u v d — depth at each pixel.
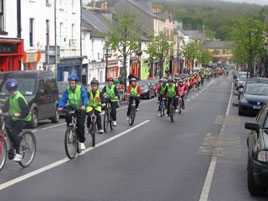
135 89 18.55
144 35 79.31
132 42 43.44
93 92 13.30
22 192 7.63
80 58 45.94
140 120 20.89
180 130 17.27
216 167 10.22
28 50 33.03
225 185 8.48
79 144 11.51
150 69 82.75
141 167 10.02
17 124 9.38
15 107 9.36
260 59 67.19
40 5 35.38
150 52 67.19
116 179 8.77
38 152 11.80
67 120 11.01
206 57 150.62
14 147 9.44
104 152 11.90
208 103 34.84
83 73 48.16
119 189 7.98
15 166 9.86
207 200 7.39
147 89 41.41
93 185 8.24
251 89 25.62
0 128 9.19
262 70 78.81
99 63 52.81
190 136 15.56
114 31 43.72
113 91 16.47
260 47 58.16
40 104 18.06
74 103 11.00
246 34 58.16
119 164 10.30
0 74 18.03
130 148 12.68
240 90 26.05
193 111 26.95
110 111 16.75
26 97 17.44
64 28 42.06
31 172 9.24
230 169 10.03
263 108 9.22
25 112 9.29
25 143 9.74
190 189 8.10
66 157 11.07
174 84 20.38
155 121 20.48
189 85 50.72
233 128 18.41
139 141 14.10
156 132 16.47
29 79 18.05
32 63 34.28
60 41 41.22
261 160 7.24
